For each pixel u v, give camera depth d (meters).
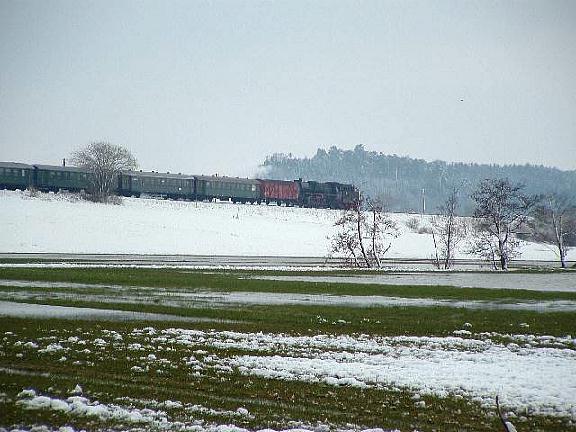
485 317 60.53
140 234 177.62
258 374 35.03
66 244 159.00
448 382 33.84
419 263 155.88
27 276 89.62
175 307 63.62
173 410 28.16
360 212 147.25
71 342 42.94
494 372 36.41
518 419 28.06
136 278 91.81
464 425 27.11
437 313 63.00
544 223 194.12
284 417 27.62
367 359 39.69
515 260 178.88
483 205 154.75
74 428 25.44
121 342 43.72
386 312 63.09
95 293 73.81
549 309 68.31
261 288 83.88
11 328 48.03
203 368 36.22
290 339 46.44
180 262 127.31
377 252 143.88
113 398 29.84
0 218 175.00
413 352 42.41
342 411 28.78
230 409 28.66
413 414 28.52
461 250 199.12
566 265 165.75
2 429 25.06
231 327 51.78
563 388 32.97
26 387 31.25
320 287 87.12
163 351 40.84
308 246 185.75
